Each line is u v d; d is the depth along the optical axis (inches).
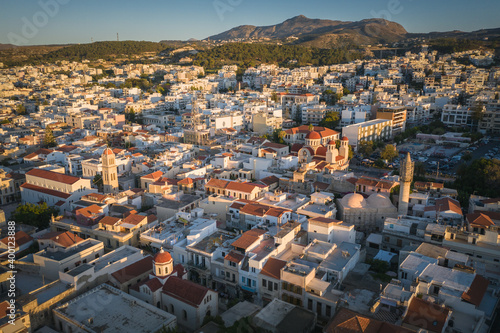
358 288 3703.3
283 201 5910.4
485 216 4547.2
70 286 3710.6
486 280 3627.0
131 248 4591.5
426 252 4111.7
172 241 4640.8
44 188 6791.3
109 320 3280.0
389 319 3171.8
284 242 4367.6
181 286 3663.9
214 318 3378.4
